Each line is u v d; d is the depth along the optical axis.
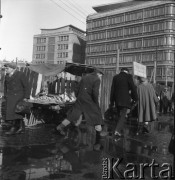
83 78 7.30
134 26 77.94
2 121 8.93
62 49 104.69
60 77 13.27
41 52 110.12
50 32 109.25
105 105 12.98
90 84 7.17
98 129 7.24
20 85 7.78
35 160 5.11
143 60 75.31
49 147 6.21
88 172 4.54
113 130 9.36
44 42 109.69
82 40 108.06
